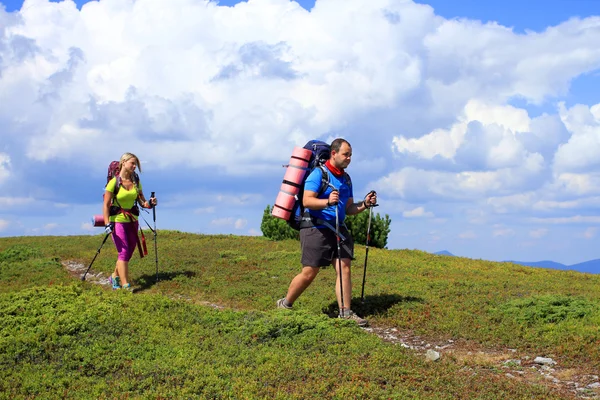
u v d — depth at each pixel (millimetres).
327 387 6344
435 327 9875
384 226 23438
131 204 13500
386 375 6785
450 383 6707
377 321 10445
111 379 6562
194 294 13078
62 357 7172
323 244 9820
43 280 14695
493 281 13945
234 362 7090
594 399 6605
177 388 6180
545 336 9062
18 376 6609
